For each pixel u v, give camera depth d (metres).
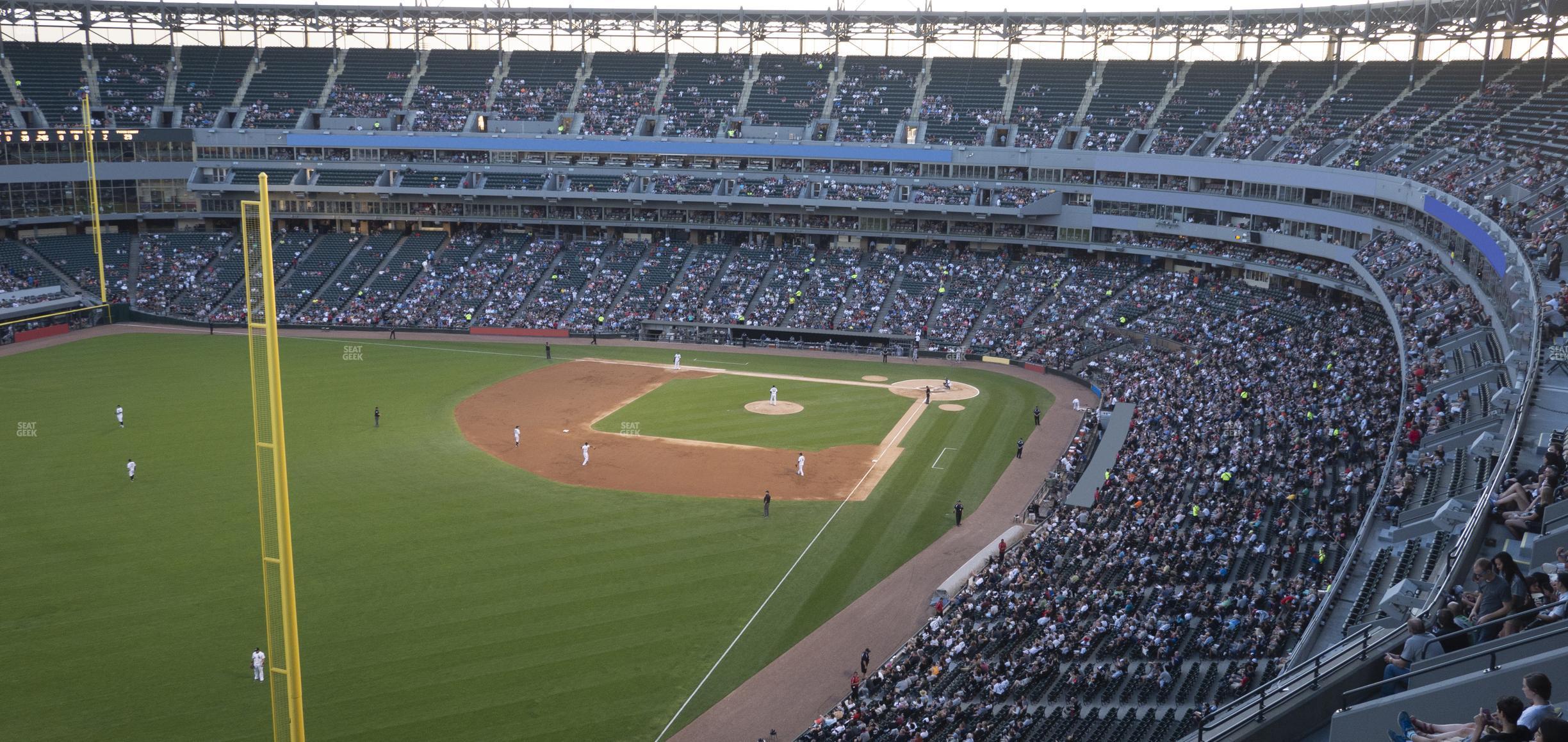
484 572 48.94
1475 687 13.81
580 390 84.81
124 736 35.34
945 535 55.97
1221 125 98.06
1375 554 32.78
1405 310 60.28
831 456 68.56
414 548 51.53
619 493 60.38
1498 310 48.03
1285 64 101.69
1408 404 45.91
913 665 41.03
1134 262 103.75
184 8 118.44
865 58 117.94
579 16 118.88
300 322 104.81
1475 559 20.64
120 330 102.19
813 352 101.06
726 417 77.56
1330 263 84.62
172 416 73.38
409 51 124.06
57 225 112.50
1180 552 45.88
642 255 113.06
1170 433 64.00
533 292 109.31
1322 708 15.80
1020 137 105.94
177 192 115.94
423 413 76.38
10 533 52.25
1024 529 56.44
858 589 49.12
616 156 113.06
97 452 65.12
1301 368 67.75
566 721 37.09
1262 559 43.69
